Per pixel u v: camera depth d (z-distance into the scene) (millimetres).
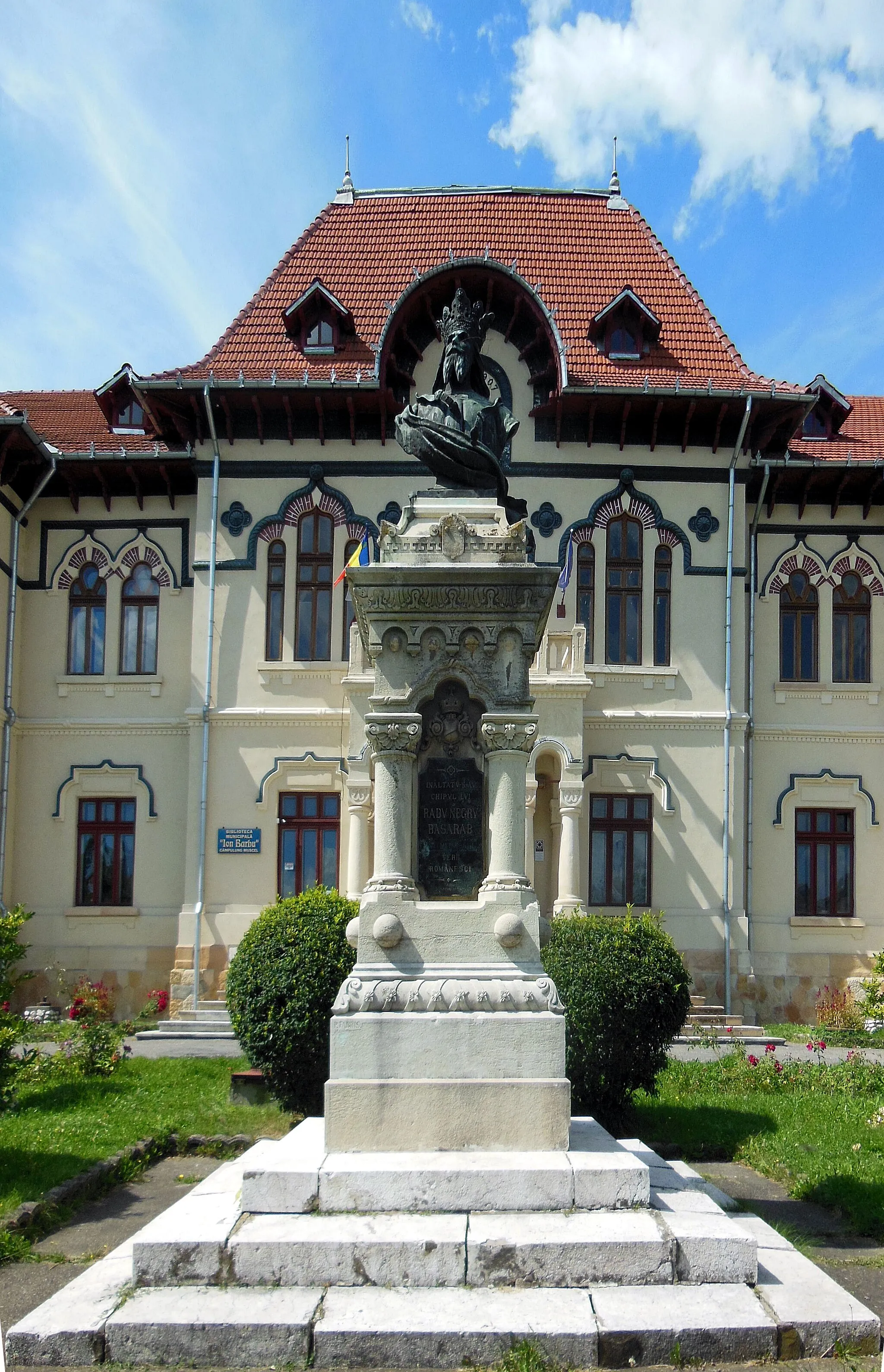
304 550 23281
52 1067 13547
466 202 26656
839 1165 9352
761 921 23172
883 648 23906
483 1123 6730
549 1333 5344
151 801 23422
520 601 7758
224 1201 6523
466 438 8516
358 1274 5805
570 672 21391
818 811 23719
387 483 23156
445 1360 5324
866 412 27875
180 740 23625
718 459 23281
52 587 24203
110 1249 7594
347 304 24656
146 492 24234
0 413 23031
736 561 23109
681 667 22891
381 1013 6930
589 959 10836
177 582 24000
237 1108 11961
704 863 22422
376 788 7703
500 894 7383
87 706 23859
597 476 23156
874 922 23266
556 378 22688
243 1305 5590
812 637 24109
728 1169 10039
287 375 23219
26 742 23844
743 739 22812
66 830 23578
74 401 28219
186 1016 21094
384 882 7434
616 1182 6309
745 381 23344
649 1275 5840
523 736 7629
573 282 25172
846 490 24172
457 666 7734
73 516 24344
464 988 6992
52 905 23328
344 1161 6480
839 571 24109
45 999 22781
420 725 7691
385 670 7766
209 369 23391
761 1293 5828
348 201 26859
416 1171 6293
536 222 26219
